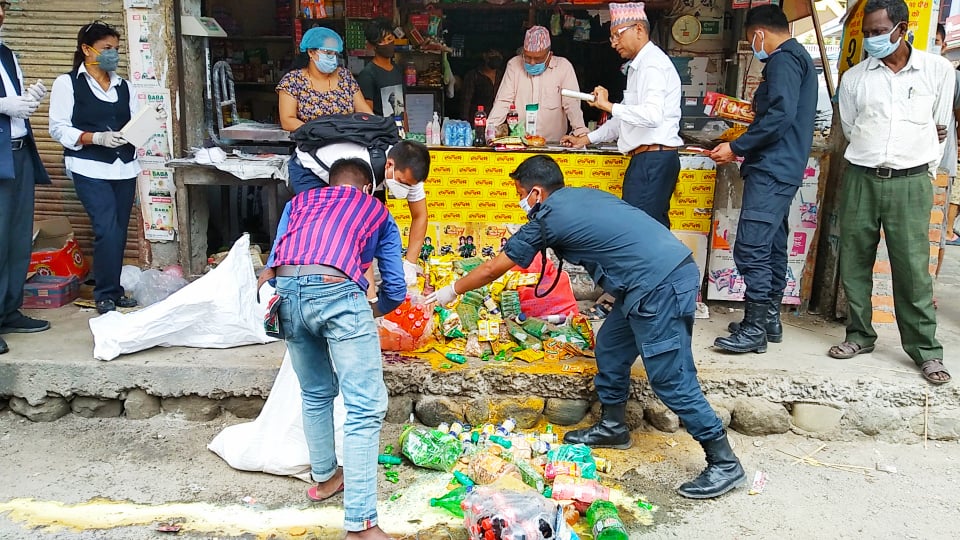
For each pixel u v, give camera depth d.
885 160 3.79
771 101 3.86
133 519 3.08
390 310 3.06
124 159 4.45
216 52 7.77
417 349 3.95
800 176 3.99
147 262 5.21
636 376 3.82
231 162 4.89
